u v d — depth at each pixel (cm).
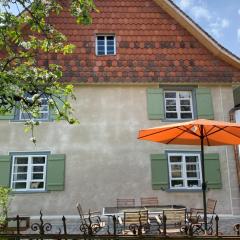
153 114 1264
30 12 652
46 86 635
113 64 1286
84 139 1232
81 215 873
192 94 1320
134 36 1340
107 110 1263
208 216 1197
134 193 1199
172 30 1357
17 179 1199
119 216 801
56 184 1181
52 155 1205
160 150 1239
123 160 1224
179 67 1304
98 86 1281
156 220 818
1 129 1216
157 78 1280
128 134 1248
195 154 1249
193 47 1337
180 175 1240
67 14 1342
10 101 558
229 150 1264
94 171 1209
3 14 625
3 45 681
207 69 1312
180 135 748
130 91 1288
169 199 1202
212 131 699
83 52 1296
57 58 1274
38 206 1170
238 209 1216
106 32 1340
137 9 1380
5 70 610
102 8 1370
